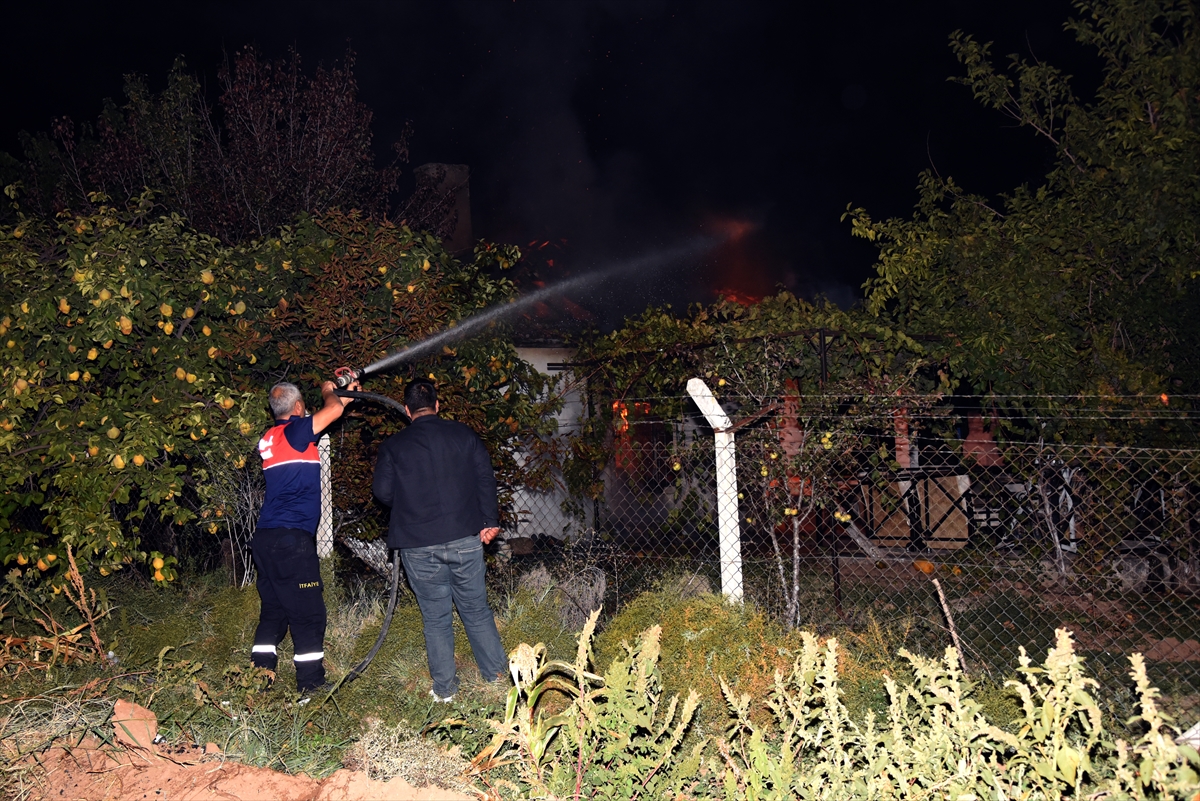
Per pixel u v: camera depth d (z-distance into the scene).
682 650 4.76
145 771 3.63
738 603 5.12
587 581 6.31
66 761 3.72
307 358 6.43
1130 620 5.41
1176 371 6.07
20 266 5.68
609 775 3.23
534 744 3.29
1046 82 7.04
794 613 5.38
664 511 6.83
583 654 3.34
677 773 3.19
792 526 5.59
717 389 6.26
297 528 4.85
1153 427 5.55
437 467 4.77
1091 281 6.27
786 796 3.08
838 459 5.51
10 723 3.92
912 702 4.08
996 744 3.22
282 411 5.07
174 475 5.65
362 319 6.42
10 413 5.47
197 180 15.36
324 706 4.32
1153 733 2.59
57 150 16.02
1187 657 5.07
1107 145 6.55
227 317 6.24
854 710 4.23
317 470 4.98
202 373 5.79
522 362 7.24
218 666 5.09
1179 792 2.55
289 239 6.57
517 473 7.11
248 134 15.87
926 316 6.45
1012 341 5.88
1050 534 5.99
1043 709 2.78
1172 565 5.86
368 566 7.50
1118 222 6.26
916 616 5.62
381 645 5.05
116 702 3.98
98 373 5.77
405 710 4.52
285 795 3.37
